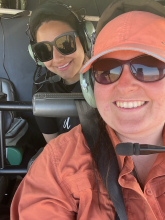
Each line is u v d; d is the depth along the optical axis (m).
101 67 0.26
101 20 0.29
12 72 0.81
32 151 0.77
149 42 0.24
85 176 0.29
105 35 0.26
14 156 0.69
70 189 0.29
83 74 0.30
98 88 0.27
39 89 0.61
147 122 0.26
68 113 0.39
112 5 0.28
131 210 0.29
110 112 0.27
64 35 0.51
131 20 0.25
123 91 0.25
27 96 0.84
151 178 0.28
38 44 0.53
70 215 0.29
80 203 0.29
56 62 0.54
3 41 0.78
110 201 0.29
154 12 0.28
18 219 0.31
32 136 0.83
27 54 0.79
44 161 0.31
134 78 0.24
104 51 0.24
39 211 0.29
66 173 0.29
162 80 0.24
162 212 0.28
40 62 0.60
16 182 0.72
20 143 0.71
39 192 0.29
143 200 0.28
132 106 0.26
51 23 0.52
